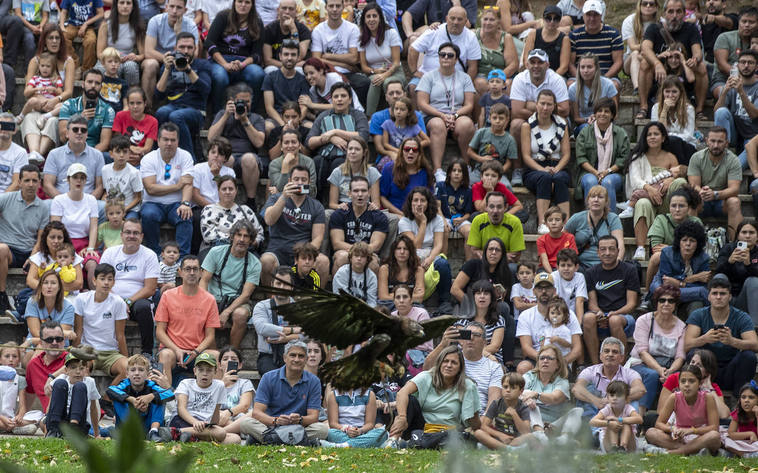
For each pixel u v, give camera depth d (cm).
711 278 3350
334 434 2772
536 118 3819
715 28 4488
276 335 3111
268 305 3169
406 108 3797
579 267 3456
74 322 3112
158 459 685
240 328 3219
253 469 2291
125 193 3541
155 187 3525
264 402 2756
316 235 3481
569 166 3931
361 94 4150
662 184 3681
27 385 2908
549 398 2836
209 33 4081
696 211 3616
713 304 3144
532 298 3322
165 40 4062
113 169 3550
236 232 3275
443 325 1398
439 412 2775
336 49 4216
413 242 3316
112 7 4059
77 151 3594
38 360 2902
